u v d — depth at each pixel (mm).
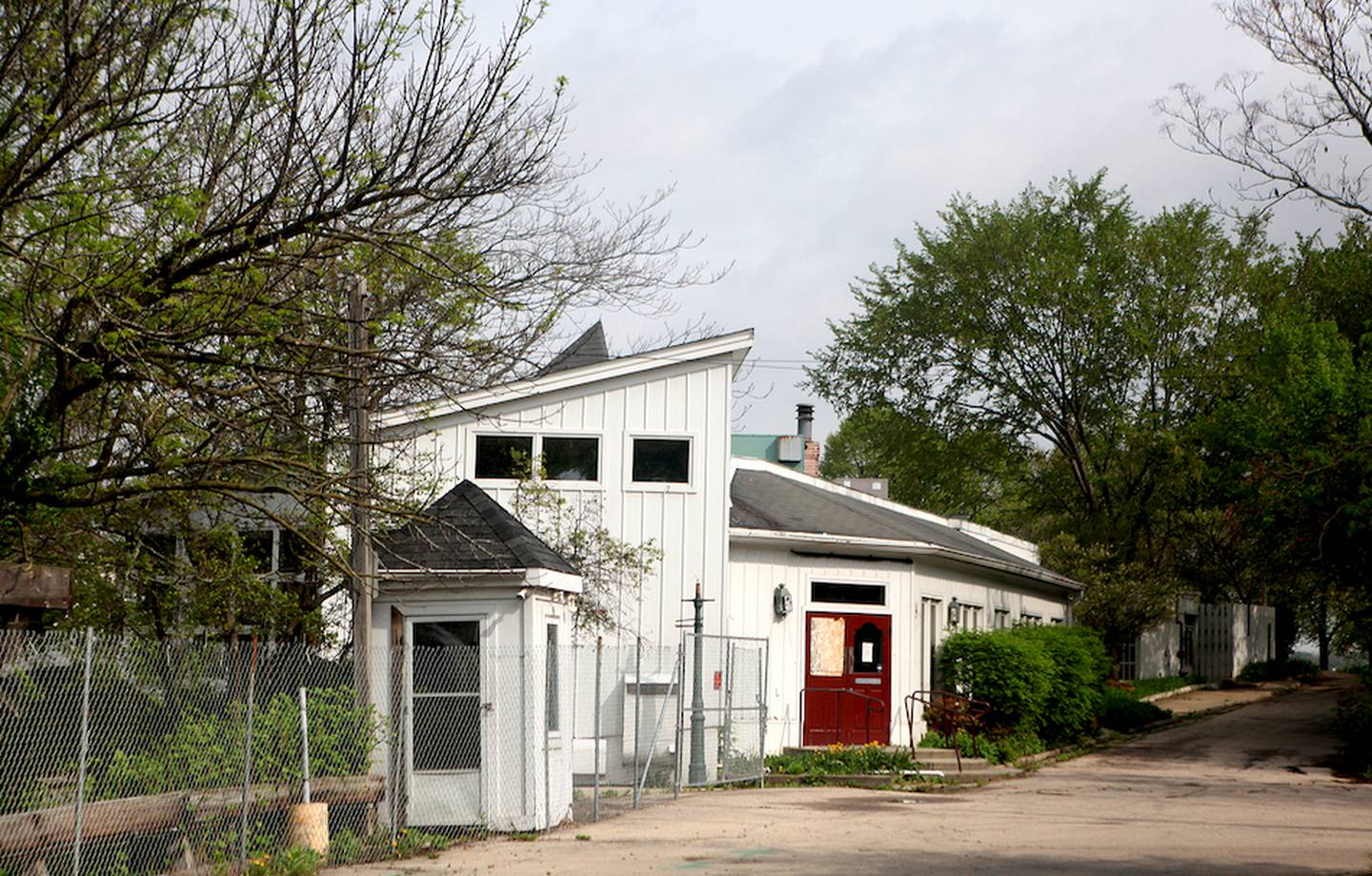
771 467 31781
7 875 10117
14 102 12273
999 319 46656
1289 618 57031
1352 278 36906
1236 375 40406
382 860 13664
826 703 25641
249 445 13945
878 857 14258
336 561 13750
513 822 15289
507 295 14211
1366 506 22203
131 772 12203
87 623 14969
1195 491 42281
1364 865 13836
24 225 12812
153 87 12844
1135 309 44812
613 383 23922
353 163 12781
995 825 17203
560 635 16656
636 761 18516
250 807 12945
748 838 15586
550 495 21641
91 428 14570
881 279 49406
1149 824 17406
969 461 49469
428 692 15594
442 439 23281
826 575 25953
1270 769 25531
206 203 12492
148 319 12484
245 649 15609
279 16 12695
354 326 14234
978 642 26828
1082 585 38250
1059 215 47375
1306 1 28219
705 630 23453
